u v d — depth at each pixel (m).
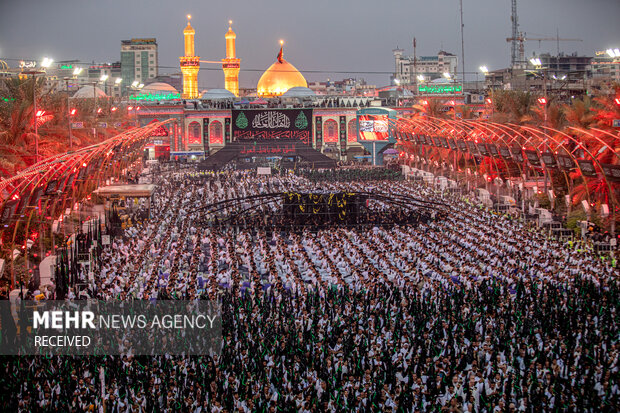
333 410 27.72
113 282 45.91
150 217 75.00
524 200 73.19
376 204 79.81
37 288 47.09
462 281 44.16
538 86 163.88
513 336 34.09
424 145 113.12
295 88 168.25
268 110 153.00
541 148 76.88
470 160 102.94
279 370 30.69
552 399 27.25
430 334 35.50
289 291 42.03
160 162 144.12
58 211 63.06
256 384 29.88
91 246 55.62
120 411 27.62
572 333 33.75
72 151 72.12
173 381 29.42
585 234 58.88
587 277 43.19
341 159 152.12
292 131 153.12
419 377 29.05
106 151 75.56
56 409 27.44
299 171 119.44
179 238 62.66
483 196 81.25
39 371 30.48
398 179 106.75
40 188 49.19
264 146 150.38
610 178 56.81
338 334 34.88
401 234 64.62
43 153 69.00
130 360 31.95
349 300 40.47
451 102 159.00
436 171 110.38
